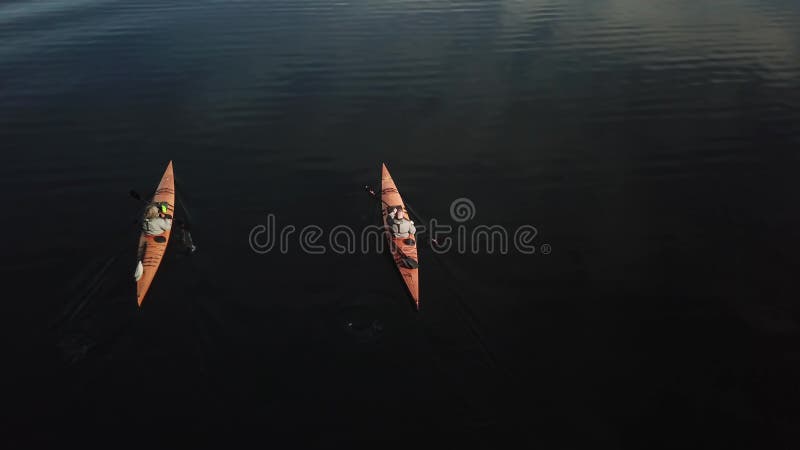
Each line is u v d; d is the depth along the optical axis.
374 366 14.22
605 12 41.97
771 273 16.61
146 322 15.30
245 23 40.28
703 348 14.45
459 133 24.97
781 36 35.06
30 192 21.08
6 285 16.42
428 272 17.05
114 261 17.28
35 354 14.34
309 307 15.86
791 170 21.38
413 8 43.97
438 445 12.43
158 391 13.56
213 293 16.28
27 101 28.47
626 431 12.63
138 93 29.25
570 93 28.45
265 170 22.53
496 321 15.45
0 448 12.20
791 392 13.20
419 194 20.84
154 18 41.66
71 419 12.89
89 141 24.77
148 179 21.98
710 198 20.03
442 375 13.98
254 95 28.91
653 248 17.84
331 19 41.16
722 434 12.43
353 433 12.70
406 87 29.58
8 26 40.16
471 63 32.62
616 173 21.73
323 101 28.23
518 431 12.70
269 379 13.88
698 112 26.05
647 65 31.55
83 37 37.62
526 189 20.97
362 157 23.34
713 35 35.81
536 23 39.62
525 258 17.58
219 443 12.48
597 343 14.74
